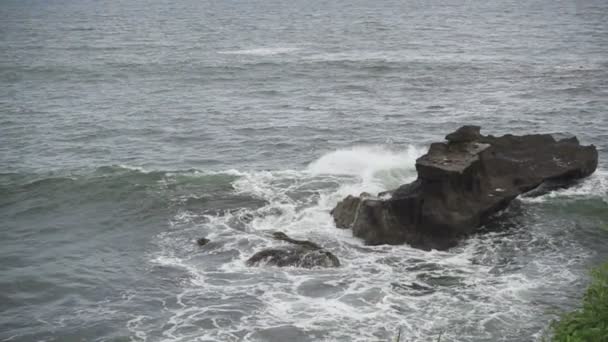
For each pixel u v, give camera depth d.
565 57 74.88
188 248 24.48
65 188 30.58
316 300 20.66
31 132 42.56
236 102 52.16
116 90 57.59
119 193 29.88
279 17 146.12
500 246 24.36
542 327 19.22
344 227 25.61
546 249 24.25
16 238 25.88
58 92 56.66
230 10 173.38
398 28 115.44
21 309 20.70
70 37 104.06
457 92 55.25
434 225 24.41
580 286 21.61
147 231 26.16
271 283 21.66
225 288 21.45
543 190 29.11
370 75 64.25
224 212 27.56
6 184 31.23
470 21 127.81
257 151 37.94
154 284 21.89
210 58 77.62
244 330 19.14
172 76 64.62
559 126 42.94
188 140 40.50
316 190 29.67
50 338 19.09
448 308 20.25
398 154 35.34
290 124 44.25
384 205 24.94
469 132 26.83
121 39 101.00
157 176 31.77
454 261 23.20
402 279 21.97
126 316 20.08
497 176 27.66
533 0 194.25
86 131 42.75
